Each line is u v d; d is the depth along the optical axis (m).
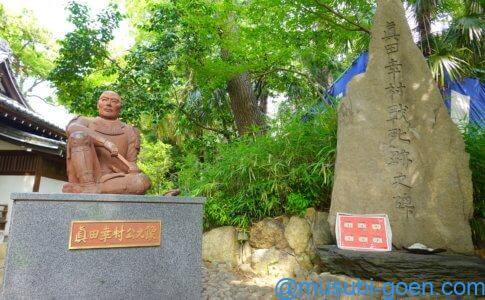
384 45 4.22
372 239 3.62
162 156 10.76
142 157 10.70
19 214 2.47
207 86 7.23
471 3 7.44
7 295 2.36
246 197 4.54
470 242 3.43
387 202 3.73
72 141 3.05
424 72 4.00
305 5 6.02
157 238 2.93
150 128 11.98
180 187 5.79
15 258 2.41
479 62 7.46
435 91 3.91
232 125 10.38
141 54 7.02
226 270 4.19
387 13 4.29
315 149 4.48
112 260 2.71
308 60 9.46
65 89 7.25
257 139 4.87
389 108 4.01
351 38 7.07
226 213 4.50
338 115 4.16
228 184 4.76
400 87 4.03
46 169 8.59
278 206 4.52
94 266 2.64
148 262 2.86
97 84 7.48
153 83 6.95
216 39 6.77
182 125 9.83
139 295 2.78
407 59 4.09
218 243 4.48
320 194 4.44
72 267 2.56
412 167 3.75
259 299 3.25
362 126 4.01
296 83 9.64
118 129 3.44
